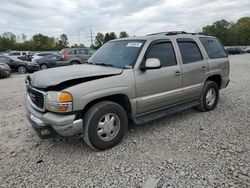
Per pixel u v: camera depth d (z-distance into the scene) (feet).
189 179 9.84
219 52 19.65
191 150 12.27
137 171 10.53
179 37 16.30
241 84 29.71
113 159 11.59
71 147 12.98
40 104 11.78
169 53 15.25
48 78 11.73
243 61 74.49
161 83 14.38
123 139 13.73
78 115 11.25
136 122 13.51
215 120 16.60
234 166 10.62
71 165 11.18
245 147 12.39
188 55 16.53
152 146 12.84
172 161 11.24
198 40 17.81
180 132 14.64
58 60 54.19
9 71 45.52
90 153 12.25
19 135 14.80
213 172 10.24
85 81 11.54
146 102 13.79
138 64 13.34
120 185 9.62
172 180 9.81
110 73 12.32
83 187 9.57
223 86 20.06
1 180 10.18
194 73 16.58
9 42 270.87
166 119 16.96
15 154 12.38
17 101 23.65
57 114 11.07
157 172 10.41
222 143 12.95
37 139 14.15
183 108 16.19
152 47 14.24
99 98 12.01
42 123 11.46
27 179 10.21
